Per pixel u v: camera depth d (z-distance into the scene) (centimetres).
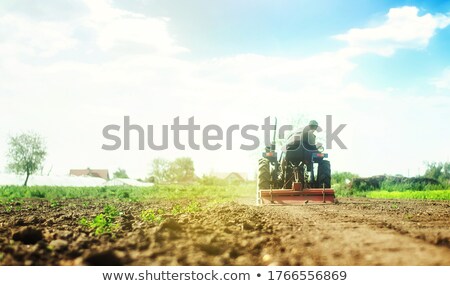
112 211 848
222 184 7338
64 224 696
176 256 365
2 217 905
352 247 383
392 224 547
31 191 2642
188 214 810
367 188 2716
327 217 664
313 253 375
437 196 1838
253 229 531
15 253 379
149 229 520
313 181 1114
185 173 12231
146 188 3878
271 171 1173
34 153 6059
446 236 402
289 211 806
